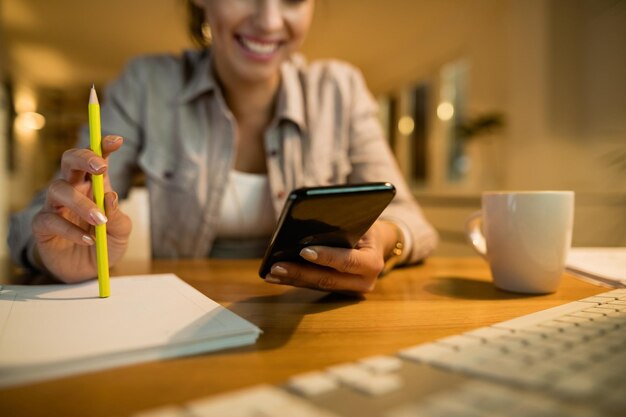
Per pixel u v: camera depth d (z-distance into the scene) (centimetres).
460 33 369
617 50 220
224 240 106
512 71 295
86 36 427
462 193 368
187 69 106
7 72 432
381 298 53
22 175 449
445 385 24
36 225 48
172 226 101
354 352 33
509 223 54
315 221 40
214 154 100
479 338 31
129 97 101
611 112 223
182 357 32
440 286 60
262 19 84
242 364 30
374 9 375
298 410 21
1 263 80
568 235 54
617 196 210
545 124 262
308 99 107
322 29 420
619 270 64
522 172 282
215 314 39
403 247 73
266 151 102
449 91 411
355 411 21
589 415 20
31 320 36
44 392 25
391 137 525
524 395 22
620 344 29
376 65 527
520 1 286
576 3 244
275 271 45
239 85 98
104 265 45
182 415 21
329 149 106
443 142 416
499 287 58
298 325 41
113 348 30
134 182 117
